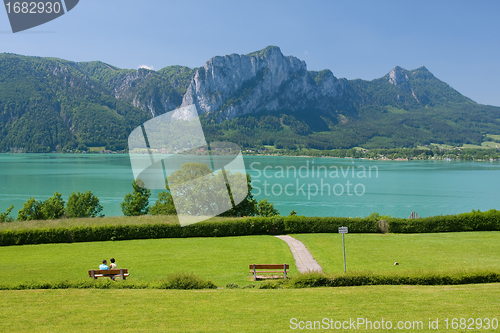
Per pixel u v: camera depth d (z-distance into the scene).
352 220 31.77
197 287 15.18
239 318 11.12
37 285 14.92
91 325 10.57
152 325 10.57
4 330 10.16
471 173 167.75
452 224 31.62
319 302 12.70
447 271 15.66
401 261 21.58
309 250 24.75
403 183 126.69
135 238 29.12
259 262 21.53
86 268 20.48
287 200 87.88
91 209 44.00
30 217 42.22
